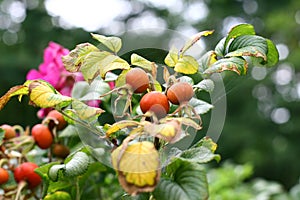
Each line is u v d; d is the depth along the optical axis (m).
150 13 8.53
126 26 8.46
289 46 6.85
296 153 6.36
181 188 0.63
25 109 3.64
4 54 6.33
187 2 8.21
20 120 3.65
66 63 0.67
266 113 6.98
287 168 6.36
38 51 6.80
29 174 0.84
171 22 8.30
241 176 1.68
